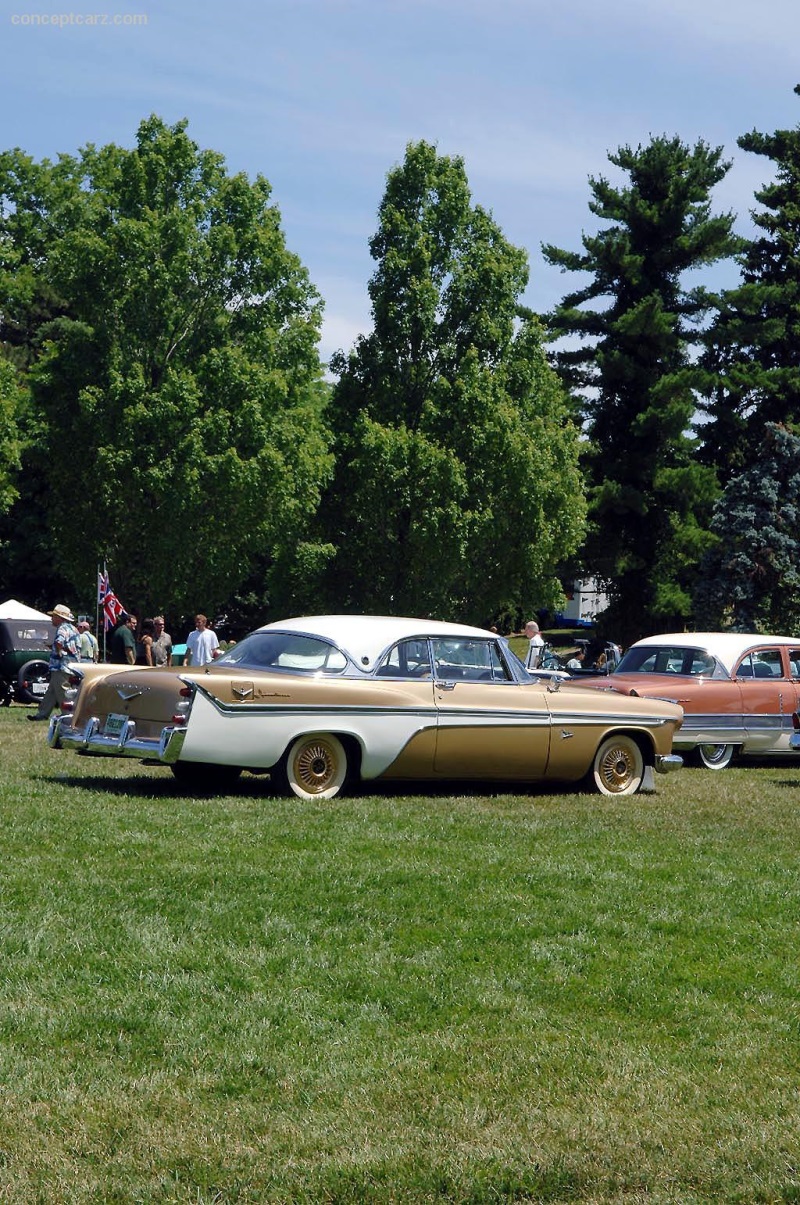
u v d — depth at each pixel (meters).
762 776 16.41
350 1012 5.84
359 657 12.26
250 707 11.55
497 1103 4.88
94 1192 4.11
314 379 43.41
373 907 7.62
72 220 48.28
